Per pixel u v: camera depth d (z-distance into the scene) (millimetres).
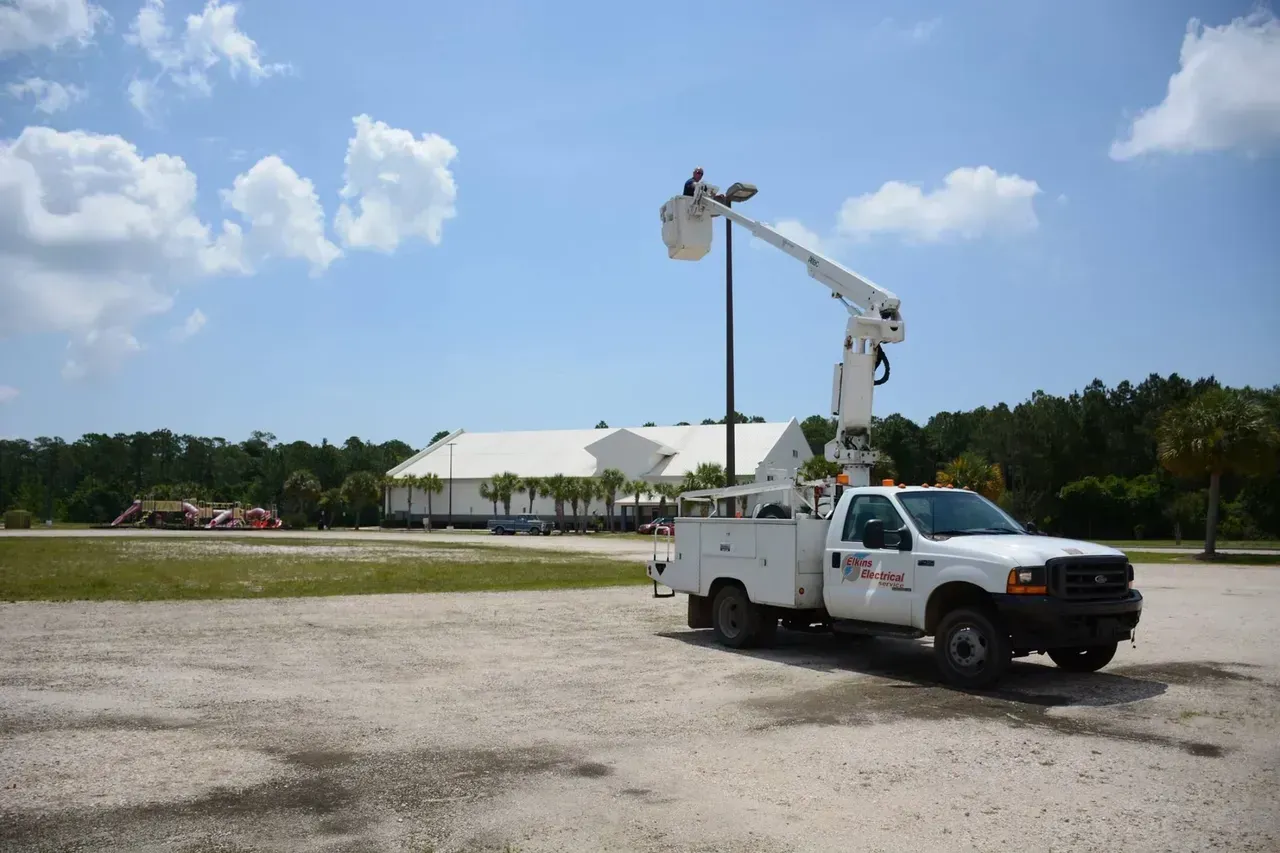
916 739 7680
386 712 8562
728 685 10031
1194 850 5219
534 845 5191
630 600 19484
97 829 5379
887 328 13172
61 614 16156
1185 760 7062
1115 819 5723
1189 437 44062
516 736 7684
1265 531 70625
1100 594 9812
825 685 10062
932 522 10969
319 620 15594
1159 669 11172
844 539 11656
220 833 5328
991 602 10117
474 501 111500
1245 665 11469
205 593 20250
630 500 96312
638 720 8312
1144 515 77188
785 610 12805
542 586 23062
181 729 7820
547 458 111125
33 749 7129
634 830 5461
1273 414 59469
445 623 15320
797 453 103625
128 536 70312
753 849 5180
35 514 145250
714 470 87188
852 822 5645
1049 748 7406
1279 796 6188
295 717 8312
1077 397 91812
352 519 121062
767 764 6898
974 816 5770
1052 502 83062
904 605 10688
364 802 5922
